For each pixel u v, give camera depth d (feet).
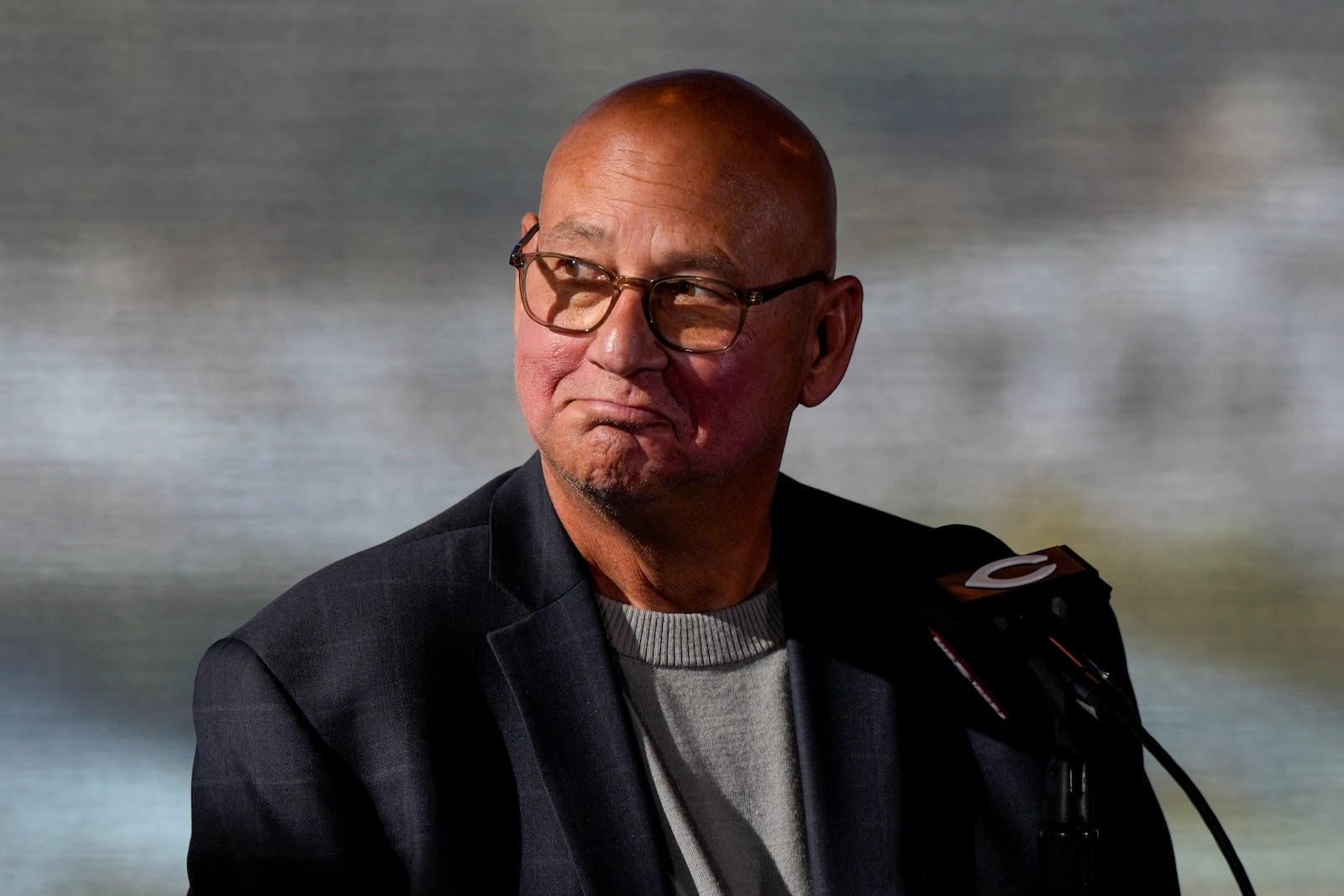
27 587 49.06
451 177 58.44
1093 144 60.23
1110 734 13.43
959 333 56.95
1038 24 60.90
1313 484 55.62
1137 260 59.26
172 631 48.06
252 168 57.62
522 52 59.77
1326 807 43.09
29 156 56.65
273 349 55.11
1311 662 49.21
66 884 39.75
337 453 53.01
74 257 55.77
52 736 44.37
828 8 60.54
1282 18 61.41
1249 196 60.08
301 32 58.85
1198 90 61.05
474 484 52.95
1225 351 57.26
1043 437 55.72
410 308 56.13
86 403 53.11
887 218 59.26
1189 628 50.42
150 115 57.57
